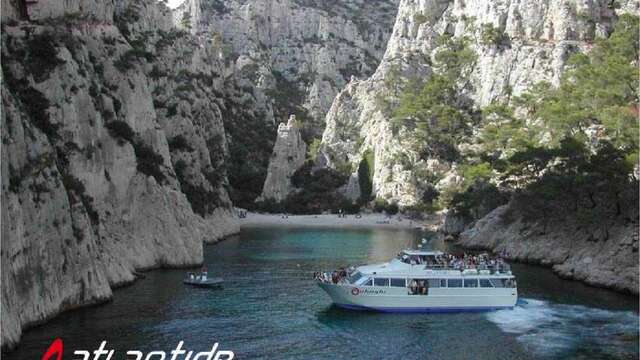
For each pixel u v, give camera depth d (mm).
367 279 67438
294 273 90562
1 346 47062
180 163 136000
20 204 53406
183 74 176125
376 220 193875
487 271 69062
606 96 140750
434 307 67375
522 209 109812
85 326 56344
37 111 71688
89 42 89562
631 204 86688
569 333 59375
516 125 181500
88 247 64688
